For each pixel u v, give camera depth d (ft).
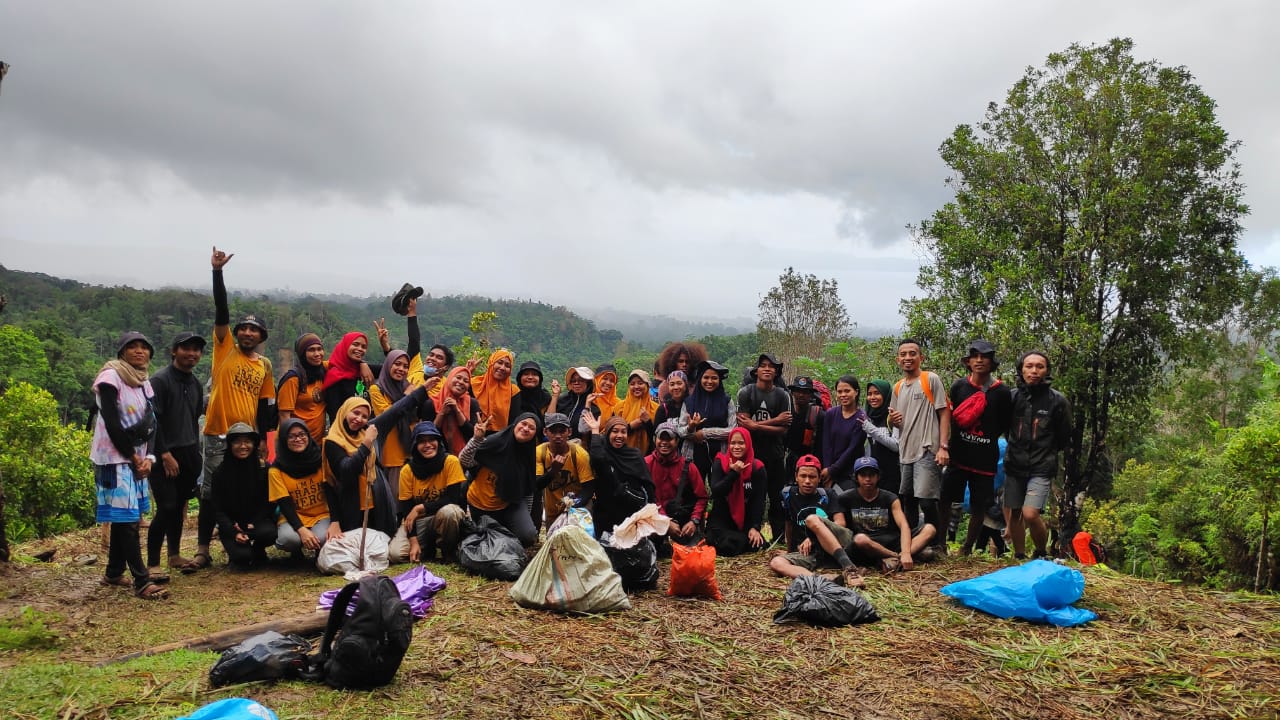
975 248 67.97
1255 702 14.67
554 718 13.80
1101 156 63.87
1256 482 31.81
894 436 25.91
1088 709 14.65
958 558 24.00
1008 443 23.75
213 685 14.47
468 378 26.89
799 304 89.30
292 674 14.90
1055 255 68.49
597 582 19.33
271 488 23.24
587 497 25.09
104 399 19.39
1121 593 20.66
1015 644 17.62
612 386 30.35
